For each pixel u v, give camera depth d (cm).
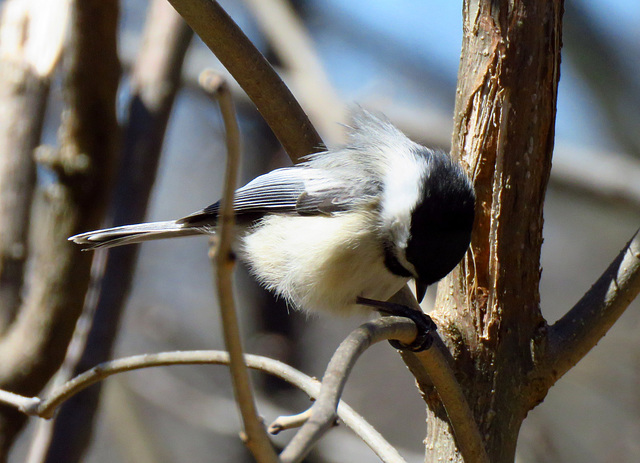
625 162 1174
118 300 927
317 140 606
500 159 530
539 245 542
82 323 930
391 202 682
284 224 753
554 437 1207
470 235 542
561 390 1300
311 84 1112
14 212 855
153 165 981
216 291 309
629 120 1470
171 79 997
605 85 1470
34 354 806
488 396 534
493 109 531
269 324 1384
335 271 706
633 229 1550
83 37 767
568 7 1470
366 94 1303
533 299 543
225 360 545
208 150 1841
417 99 1611
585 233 1581
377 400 1588
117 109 819
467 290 543
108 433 1605
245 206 792
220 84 297
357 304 736
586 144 1481
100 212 828
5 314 838
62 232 809
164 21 1003
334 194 720
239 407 309
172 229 788
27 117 866
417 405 1582
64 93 798
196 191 1834
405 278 693
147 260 1728
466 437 508
